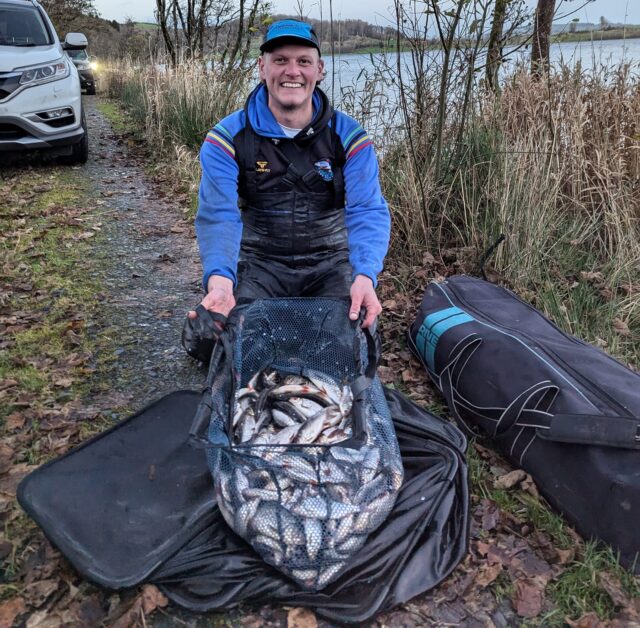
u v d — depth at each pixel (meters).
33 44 6.57
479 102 4.69
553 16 4.58
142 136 8.34
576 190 4.36
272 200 2.66
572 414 2.06
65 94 6.24
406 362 3.15
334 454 1.91
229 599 1.80
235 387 2.18
